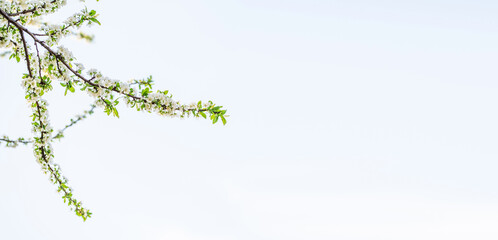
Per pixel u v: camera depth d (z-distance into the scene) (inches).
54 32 180.9
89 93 184.9
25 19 181.0
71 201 230.4
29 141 212.7
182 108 193.5
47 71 183.8
